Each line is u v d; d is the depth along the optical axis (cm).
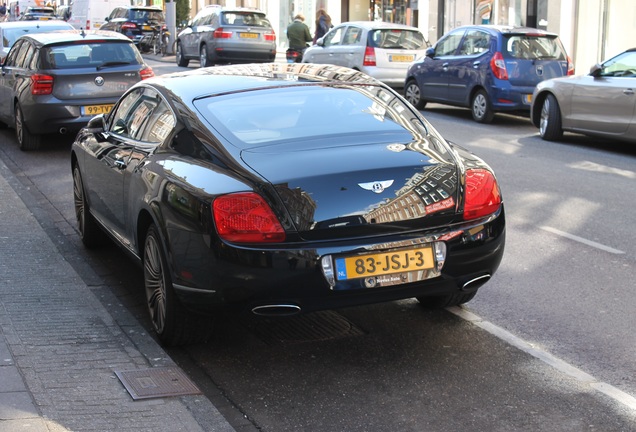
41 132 1360
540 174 1183
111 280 725
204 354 564
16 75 1430
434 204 525
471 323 614
